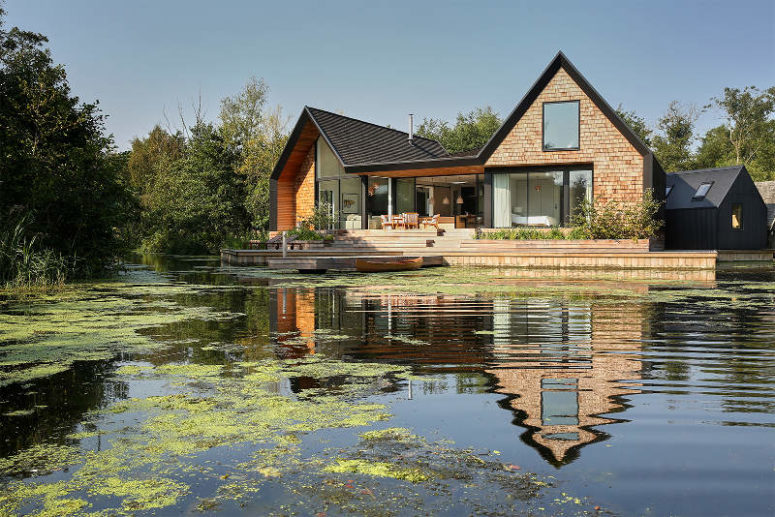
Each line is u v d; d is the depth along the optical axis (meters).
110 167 13.84
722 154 52.53
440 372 4.22
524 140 21.52
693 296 9.41
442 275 14.56
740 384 3.81
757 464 2.50
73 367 4.50
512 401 3.46
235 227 34.09
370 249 22.41
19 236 11.90
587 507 2.13
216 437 2.92
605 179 20.50
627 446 2.71
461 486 2.31
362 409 3.34
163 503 2.21
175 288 11.45
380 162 23.75
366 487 2.31
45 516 2.12
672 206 24.36
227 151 34.09
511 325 6.41
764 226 25.77
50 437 2.94
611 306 8.08
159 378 4.13
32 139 15.55
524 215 22.09
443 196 28.98
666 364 4.42
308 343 5.45
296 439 2.87
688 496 2.21
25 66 17.05
